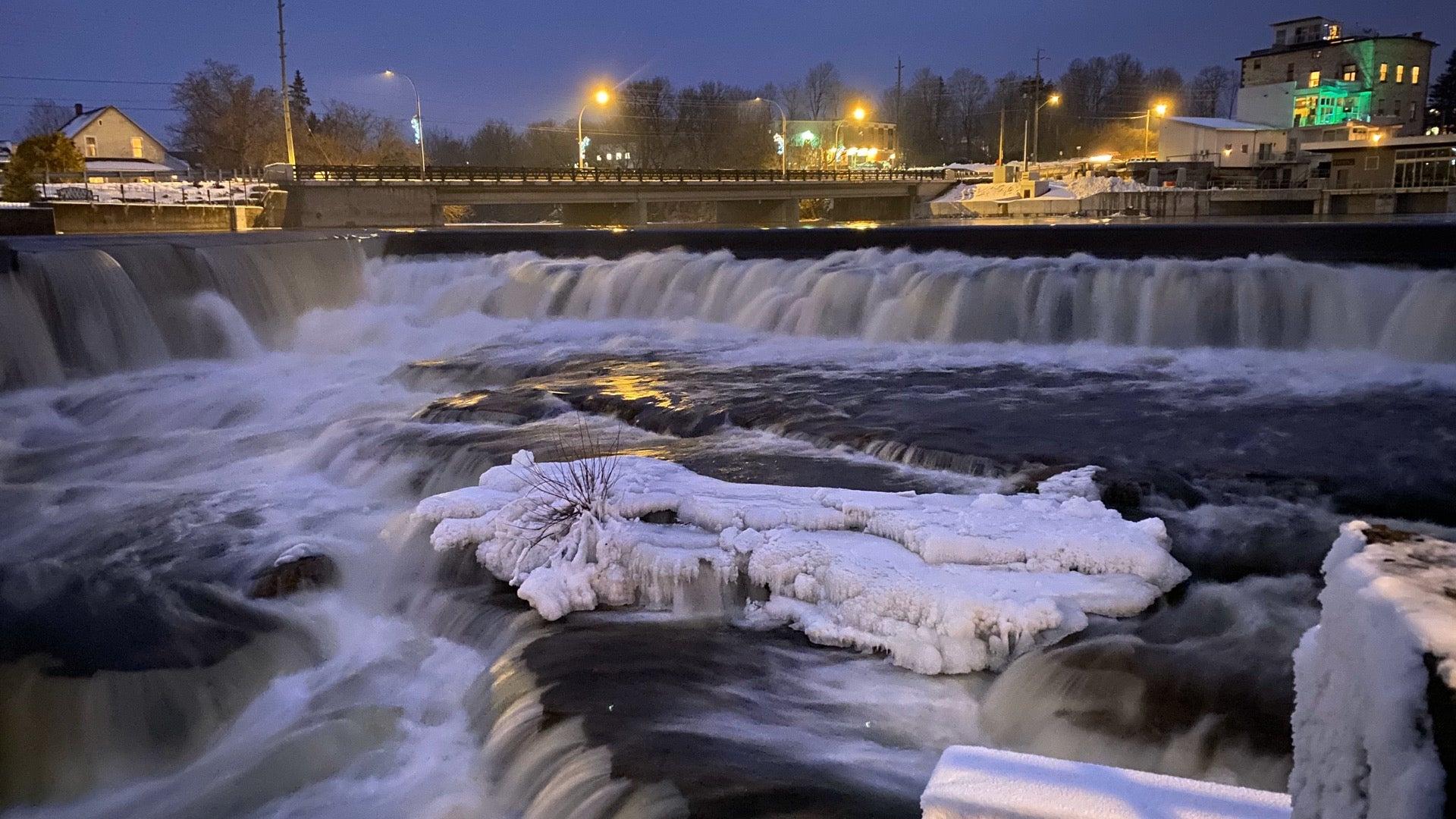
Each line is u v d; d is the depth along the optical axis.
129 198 52.66
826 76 136.88
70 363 19.69
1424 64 86.25
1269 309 18.94
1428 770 1.90
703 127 121.19
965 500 9.59
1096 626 7.70
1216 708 6.76
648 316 25.25
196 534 11.62
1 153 82.12
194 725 8.35
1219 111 145.50
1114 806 2.65
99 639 9.25
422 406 17.23
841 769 6.39
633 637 8.29
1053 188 75.88
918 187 82.19
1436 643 1.92
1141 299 19.80
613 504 9.68
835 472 11.69
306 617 9.65
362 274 27.88
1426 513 10.12
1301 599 8.28
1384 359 17.72
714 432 13.74
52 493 13.30
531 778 6.79
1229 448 12.12
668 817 5.91
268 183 56.25
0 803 7.70
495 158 132.88
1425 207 63.50
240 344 22.91
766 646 8.01
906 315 21.53
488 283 26.80
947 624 7.50
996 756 2.92
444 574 9.71
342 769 7.53
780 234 26.22
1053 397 15.26
